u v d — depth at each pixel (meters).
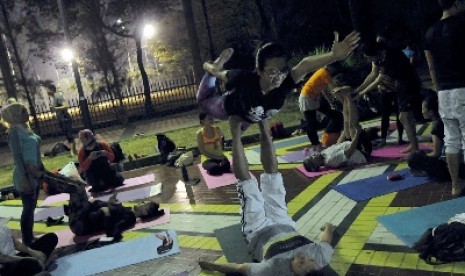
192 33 16.73
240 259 4.08
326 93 7.66
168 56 26.70
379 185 5.42
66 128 13.44
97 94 22.05
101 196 7.62
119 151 9.73
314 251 3.22
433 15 5.45
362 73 11.04
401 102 6.31
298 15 18.50
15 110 4.98
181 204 6.40
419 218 4.17
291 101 15.15
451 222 3.47
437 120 5.68
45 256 4.56
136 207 5.89
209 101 3.99
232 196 6.34
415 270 3.32
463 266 3.25
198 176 7.91
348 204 5.04
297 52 18.56
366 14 14.83
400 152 6.75
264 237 3.70
